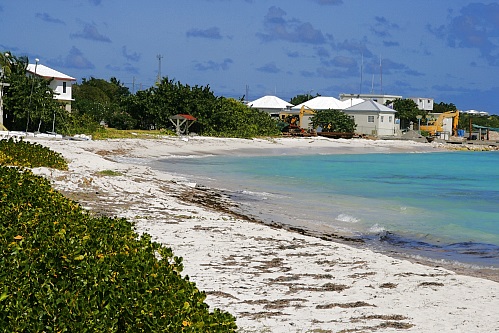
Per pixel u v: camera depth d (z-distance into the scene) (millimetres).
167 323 6457
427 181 47594
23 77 63812
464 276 14594
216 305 11570
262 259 15609
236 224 20797
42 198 12344
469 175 54281
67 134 65562
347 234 23250
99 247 8750
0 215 10422
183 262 14906
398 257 19172
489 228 25203
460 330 10492
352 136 112625
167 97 86500
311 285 13289
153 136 74250
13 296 6441
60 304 6367
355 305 11875
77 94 106562
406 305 11961
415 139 120062
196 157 64250
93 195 25188
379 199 34375
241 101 101375
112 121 86062
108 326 6266
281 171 51344
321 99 135000
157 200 25578
